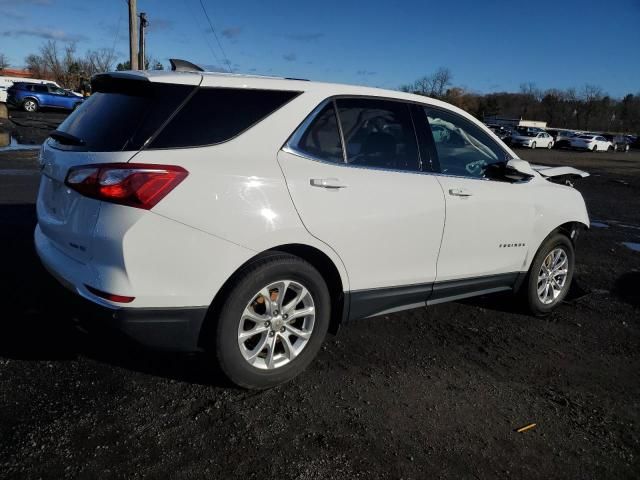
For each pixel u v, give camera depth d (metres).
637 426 3.05
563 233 4.72
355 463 2.52
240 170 2.76
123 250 2.53
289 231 2.89
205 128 2.77
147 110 2.70
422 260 3.57
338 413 2.91
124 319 2.58
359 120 3.34
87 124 2.92
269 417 2.82
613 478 2.60
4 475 2.25
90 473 2.31
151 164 2.57
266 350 3.03
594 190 14.55
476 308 4.71
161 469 2.37
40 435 2.51
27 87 29.05
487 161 4.09
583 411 3.16
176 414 2.77
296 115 3.04
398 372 3.43
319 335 3.19
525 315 4.64
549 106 95.19
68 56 61.12
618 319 4.73
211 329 2.82
